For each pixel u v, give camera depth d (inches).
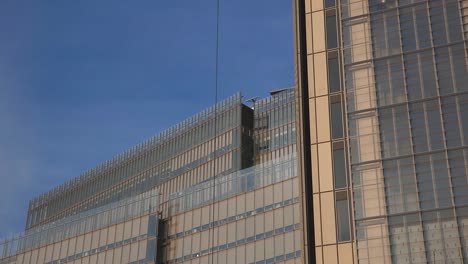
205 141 7455.7
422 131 2348.7
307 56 2642.7
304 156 2474.2
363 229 2276.1
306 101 2586.1
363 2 2637.8
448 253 2148.1
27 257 5812.0
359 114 2460.6
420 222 2219.5
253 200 4598.9
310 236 2342.5
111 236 5359.3
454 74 2390.5
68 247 5585.6
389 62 2500.0
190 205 5054.1
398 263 2187.5
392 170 2327.8
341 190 2364.7
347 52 2578.7
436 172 2268.7
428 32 2490.2
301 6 2778.1
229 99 7426.2
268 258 4284.0
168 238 5059.1
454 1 2493.8
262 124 7219.5
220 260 4586.6
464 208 2185.0
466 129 2294.5
